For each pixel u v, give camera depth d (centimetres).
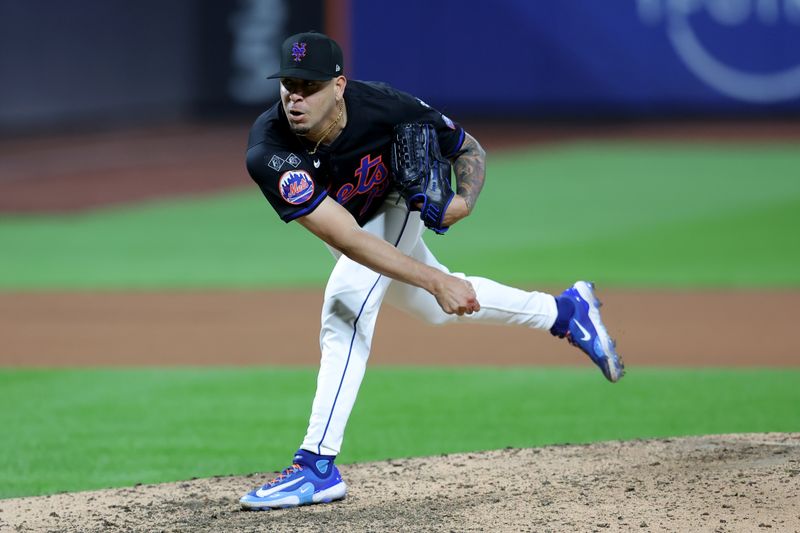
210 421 2472
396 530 1503
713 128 8662
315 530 1518
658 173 6988
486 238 5222
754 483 1606
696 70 8862
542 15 8869
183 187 7038
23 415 2541
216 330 3531
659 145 8062
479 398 2652
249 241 5391
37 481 2030
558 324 1770
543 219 5700
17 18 8525
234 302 4012
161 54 9175
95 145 8512
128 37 9019
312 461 1645
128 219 6025
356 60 9044
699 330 3456
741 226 5403
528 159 7644
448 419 2456
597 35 8875
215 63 9238
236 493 1773
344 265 1625
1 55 8531
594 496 1606
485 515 1551
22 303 4003
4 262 4872
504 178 6994
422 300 1692
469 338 3406
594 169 7219
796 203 5938
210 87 9275
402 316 3778
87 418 2509
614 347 1791
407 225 1664
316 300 4050
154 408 2595
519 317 1745
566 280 4250
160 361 3109
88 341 3381
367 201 1631
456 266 4550
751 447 1842
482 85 9006
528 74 8956
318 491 1645
